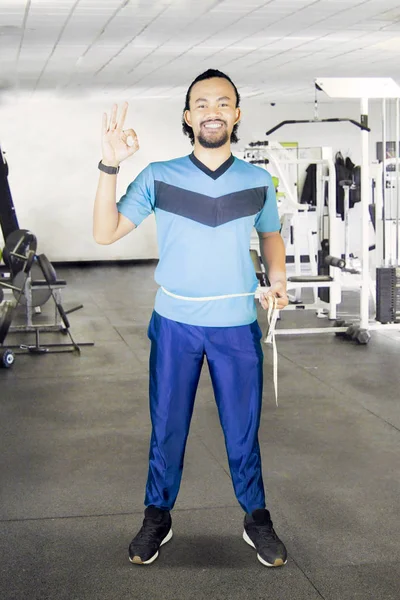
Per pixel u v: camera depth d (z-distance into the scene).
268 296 2.63
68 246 14.71
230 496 3.34
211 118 2.50
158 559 2.75
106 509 3.22
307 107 15.38
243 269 2.62
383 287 7.02
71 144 14.54
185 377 2.64
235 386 2.63
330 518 3.10
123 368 6.01
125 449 4.02
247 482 2.70
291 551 2.81
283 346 6.76
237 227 2.57
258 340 2.68
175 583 2.58
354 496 3.33
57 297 7.59
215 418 4.55
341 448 3.99
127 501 3.30
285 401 4.93
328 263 7.26
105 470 3.70
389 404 4.83
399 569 2.66
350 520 3.08
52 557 2.78
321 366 5.93
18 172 14.42
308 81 12.63
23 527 3.04
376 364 5.98
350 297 9.98
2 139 14.32
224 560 2.74
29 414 4.73
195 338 2.61
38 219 14.59
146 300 9.88
